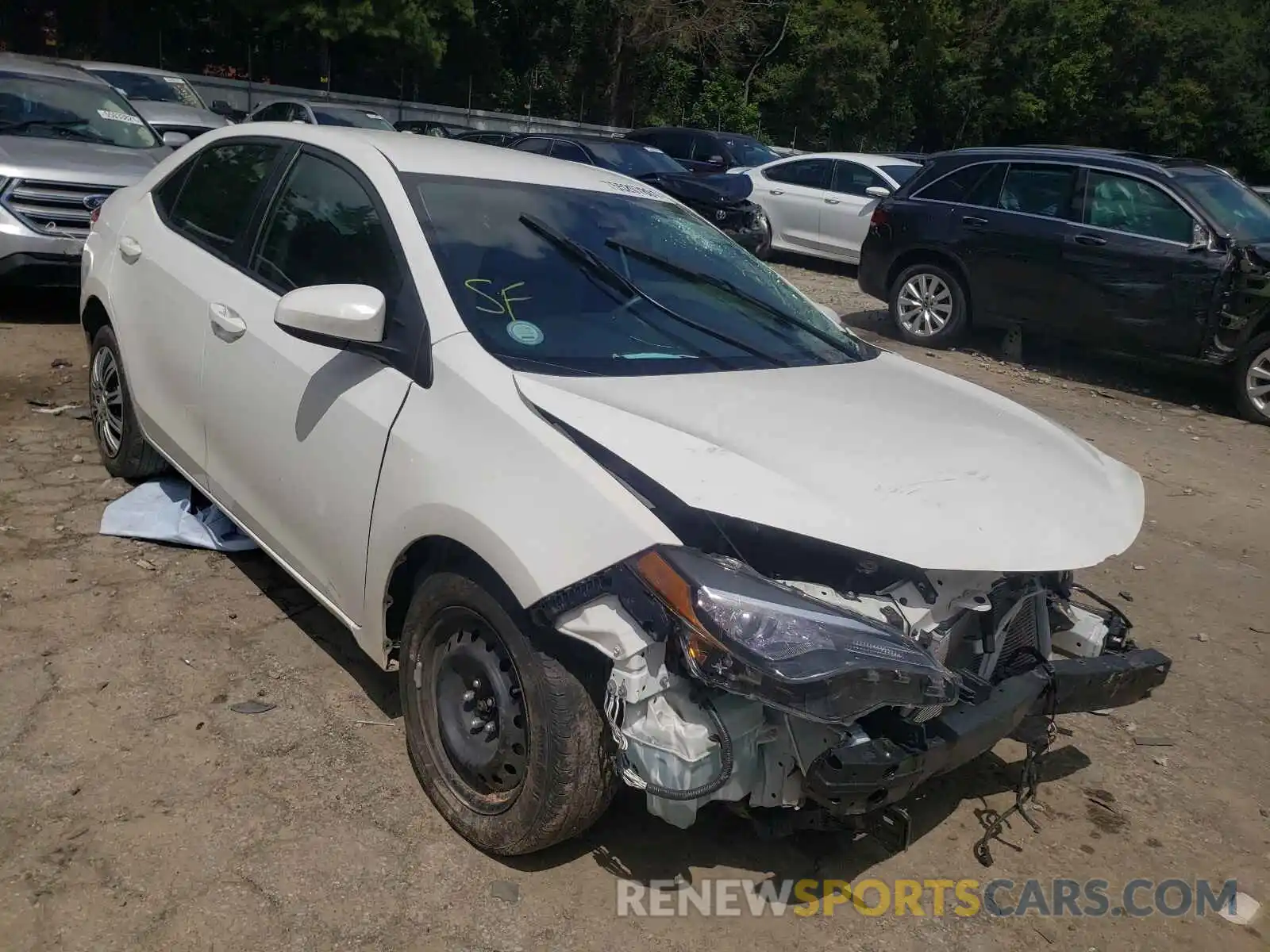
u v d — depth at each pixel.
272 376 3.54
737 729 2.49
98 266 4.89
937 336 10.30
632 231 3.89
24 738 3.22
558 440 2.69
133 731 3.30
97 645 3.74
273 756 3.26
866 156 14.38
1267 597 5.30
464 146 4.08
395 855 2.89
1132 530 2.97
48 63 9.34
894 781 2.54
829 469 2.73
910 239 10.30
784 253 15.67
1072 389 9.28
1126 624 3.54
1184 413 8.77
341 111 16.94
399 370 3.11
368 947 2.59
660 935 2.73
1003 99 41.25
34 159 7.55
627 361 3.18
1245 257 8.30
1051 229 9.29
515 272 3.35
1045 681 2.93
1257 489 6.94
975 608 2.72
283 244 3.80
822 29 38.16
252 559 4.50
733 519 2.52
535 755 2.67
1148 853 3.29
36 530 4.54
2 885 2.66
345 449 3.19
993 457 3.06
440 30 29.75
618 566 2.48
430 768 3.03
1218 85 44.75
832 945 2.77
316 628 4.01
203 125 14.02
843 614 2.45
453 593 2.85
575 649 2.63
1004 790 3.54
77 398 6.34
